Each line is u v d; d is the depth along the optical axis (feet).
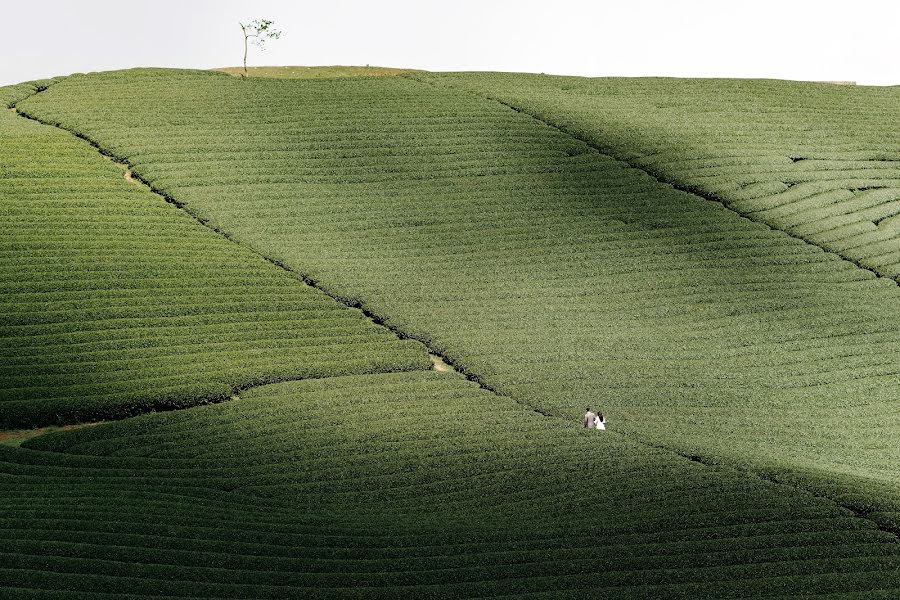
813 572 97.40
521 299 190.08
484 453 131.75
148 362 152.35
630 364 169.27
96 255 182.80
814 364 176.45
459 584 91.35
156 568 89.86
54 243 184.14
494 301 188.14
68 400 138.72
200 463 123.95
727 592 92.22
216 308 172.14
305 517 106.63
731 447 141.38
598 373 165.17
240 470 122.62
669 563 98.07
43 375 144.77
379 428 138.72
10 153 220.02
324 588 89.40
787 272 209.05
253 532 99.04
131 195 212.84
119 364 150.30
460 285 192.85
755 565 97.50
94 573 88.58
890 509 113.60
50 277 172.14
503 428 141.28
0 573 85.05
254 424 137.49
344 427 138.41
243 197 218.38
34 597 82.02
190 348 158.71
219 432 134.31
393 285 190.29
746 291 200.23
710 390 163.43
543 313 185.47
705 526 107.86
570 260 206.80
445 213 221.05
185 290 176.04
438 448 132.77
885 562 99.09
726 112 287.48
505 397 154.40
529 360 167.43
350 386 153.69
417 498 119.24
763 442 147.13
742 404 159.94
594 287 197.26
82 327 159.43
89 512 99.76
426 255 204.03
